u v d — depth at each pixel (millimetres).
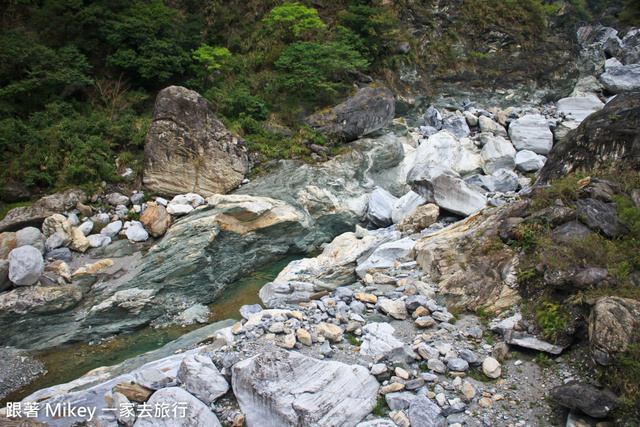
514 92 22500
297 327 6461
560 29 24234
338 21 19750
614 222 6445
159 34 16469
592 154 8875
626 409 4160
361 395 4984
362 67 18141
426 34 21672
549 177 9891
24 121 13266
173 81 16625
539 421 4664
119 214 11867
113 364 7781
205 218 11047
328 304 7281
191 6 19359
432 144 16344
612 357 4535
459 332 6113
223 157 13344
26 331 8312
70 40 15555
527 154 15805
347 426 4699
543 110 20969
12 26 15352
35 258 8719
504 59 22641
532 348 5551
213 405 5156
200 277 10305
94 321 8812
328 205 13688
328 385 4875
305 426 4516
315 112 16609
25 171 11523
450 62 21828
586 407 4352
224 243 11266
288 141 15250
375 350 5738
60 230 10414
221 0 19828
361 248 9969
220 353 5934
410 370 5449
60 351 8266
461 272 7234
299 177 13930
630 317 4664
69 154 12227
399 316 6730
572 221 6672
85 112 14438
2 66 13320
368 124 16094
